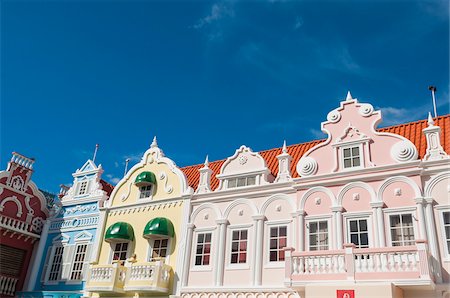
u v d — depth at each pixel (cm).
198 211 2372
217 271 2141
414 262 1584
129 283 2272
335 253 1725
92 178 3058
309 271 1753
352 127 2086
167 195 2552
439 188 1781
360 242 1842
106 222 2720
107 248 2608
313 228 1970
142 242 2492
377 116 2045
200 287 2150
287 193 2138
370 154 1986
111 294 2409
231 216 2248
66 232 2920
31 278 2841
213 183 2530
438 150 1853
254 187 2234
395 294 1569
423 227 1731
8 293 2759
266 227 2123
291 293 1916
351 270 1662
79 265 2714
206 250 2255
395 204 1828
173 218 2444
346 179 1959
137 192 2703
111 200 2781
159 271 2212
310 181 2055
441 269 1650
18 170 3031
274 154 2592
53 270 2819
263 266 2044
